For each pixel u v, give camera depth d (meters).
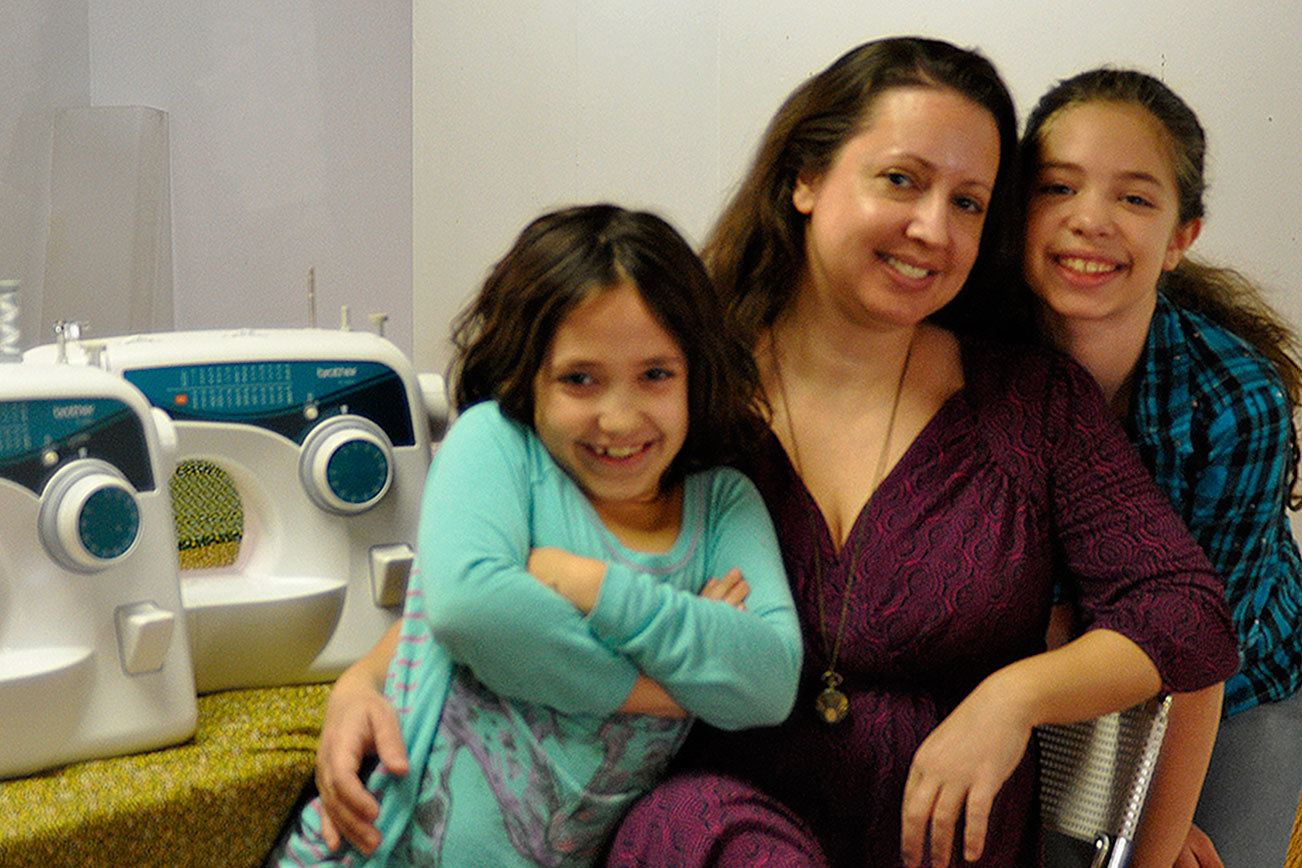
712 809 1.09
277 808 1.24
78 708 1.18
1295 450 1.56
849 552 1.25
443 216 2.85
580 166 2.61
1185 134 1.38
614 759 1.13
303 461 1.39
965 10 2.17
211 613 1.34
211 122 2.81
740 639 1.09
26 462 1.17
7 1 2.54
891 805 1.22
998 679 1.17
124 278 2.59
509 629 1.06
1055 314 1.42
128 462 1.22
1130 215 1.35
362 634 1.42
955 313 1.45
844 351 1.31
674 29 2.46
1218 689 1.38
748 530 1.20
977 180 1.23
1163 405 1.47
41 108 2.64
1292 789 1.59
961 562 1.23
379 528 1.42
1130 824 1.26
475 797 1.12
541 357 1.14
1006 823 1.24
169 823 1.16
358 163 2.96
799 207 1.31
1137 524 1.26
